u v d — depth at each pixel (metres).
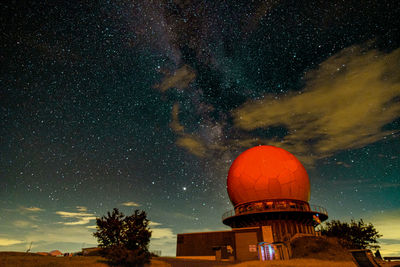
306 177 36.00
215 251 31.20
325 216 34.31
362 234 35.53
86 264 19.61
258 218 32.88
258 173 34.22
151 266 21.73
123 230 21.59
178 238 35.12
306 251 24.84
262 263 20.73
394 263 19.56
